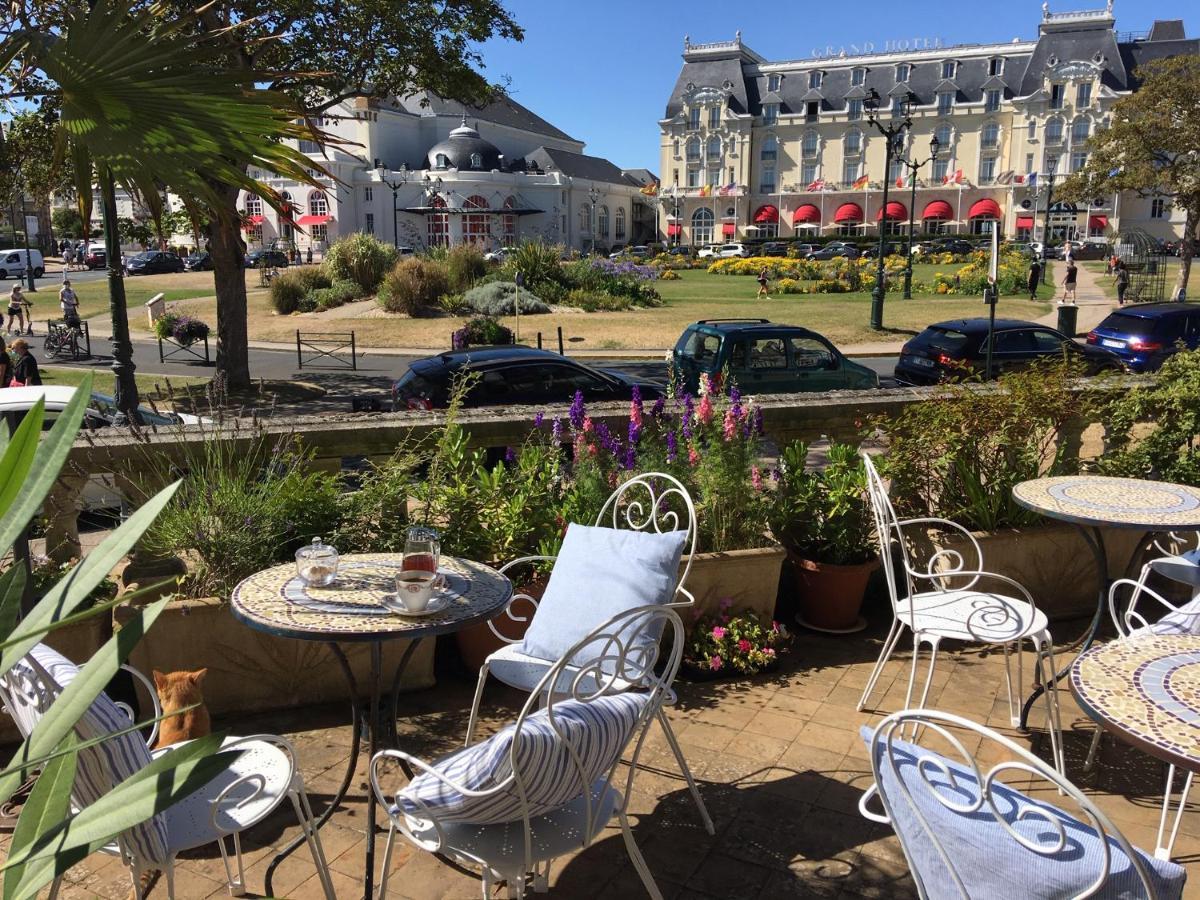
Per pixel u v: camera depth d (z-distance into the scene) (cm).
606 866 314
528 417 554
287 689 422
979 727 185
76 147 271
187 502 428
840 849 322
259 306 3444
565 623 348
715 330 1302
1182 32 9125
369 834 289
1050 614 532
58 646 385
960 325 1606
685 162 10144
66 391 800
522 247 3550
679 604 292
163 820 237
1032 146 8956
